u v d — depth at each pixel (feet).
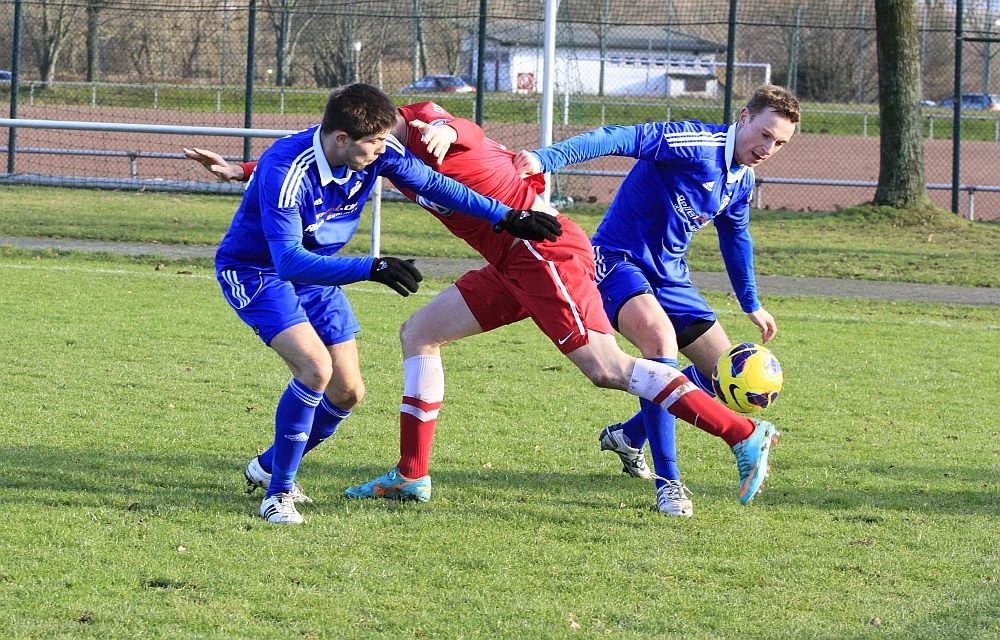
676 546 16.58
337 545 16.15
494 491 19.34
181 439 22.08
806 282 48.65
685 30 106.63
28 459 20.10
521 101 82.99
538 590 14.60
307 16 80.28
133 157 72.08
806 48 114.21
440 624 13.37
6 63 85.05
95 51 84.89
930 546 16.78
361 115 15.42
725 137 18.95
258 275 17.39
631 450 20.36
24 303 37.01
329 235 16.98
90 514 17.12
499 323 18.62
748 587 14.90
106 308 36.91
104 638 12.67
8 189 67.10
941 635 13.33
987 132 119.96
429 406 18.45
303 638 12.87
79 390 25.95
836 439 23.77
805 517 18.25
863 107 112.47
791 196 83.46
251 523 17.04
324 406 18.66
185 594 14.08
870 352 34.14
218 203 65.98
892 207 66.28
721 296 44.42
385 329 35.53
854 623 13.69
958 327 39.06
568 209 66.95
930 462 22.02
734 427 16.71
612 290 18.83
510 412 25.52
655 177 18.94
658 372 16.93
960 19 66.28
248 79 69.26
